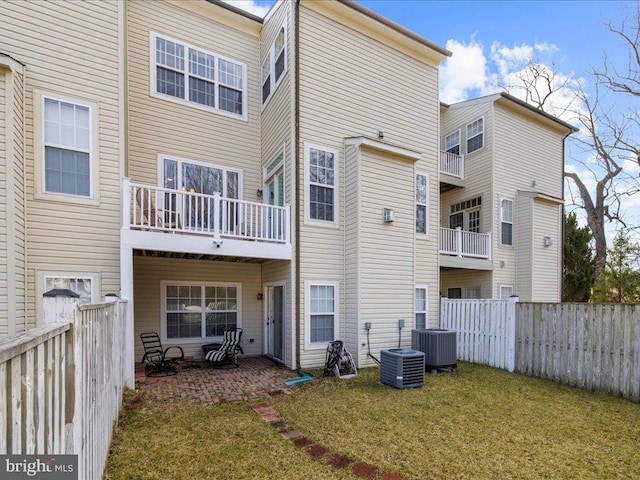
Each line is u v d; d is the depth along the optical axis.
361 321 7.74
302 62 7.81
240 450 3.61
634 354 5.42
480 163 12.67
